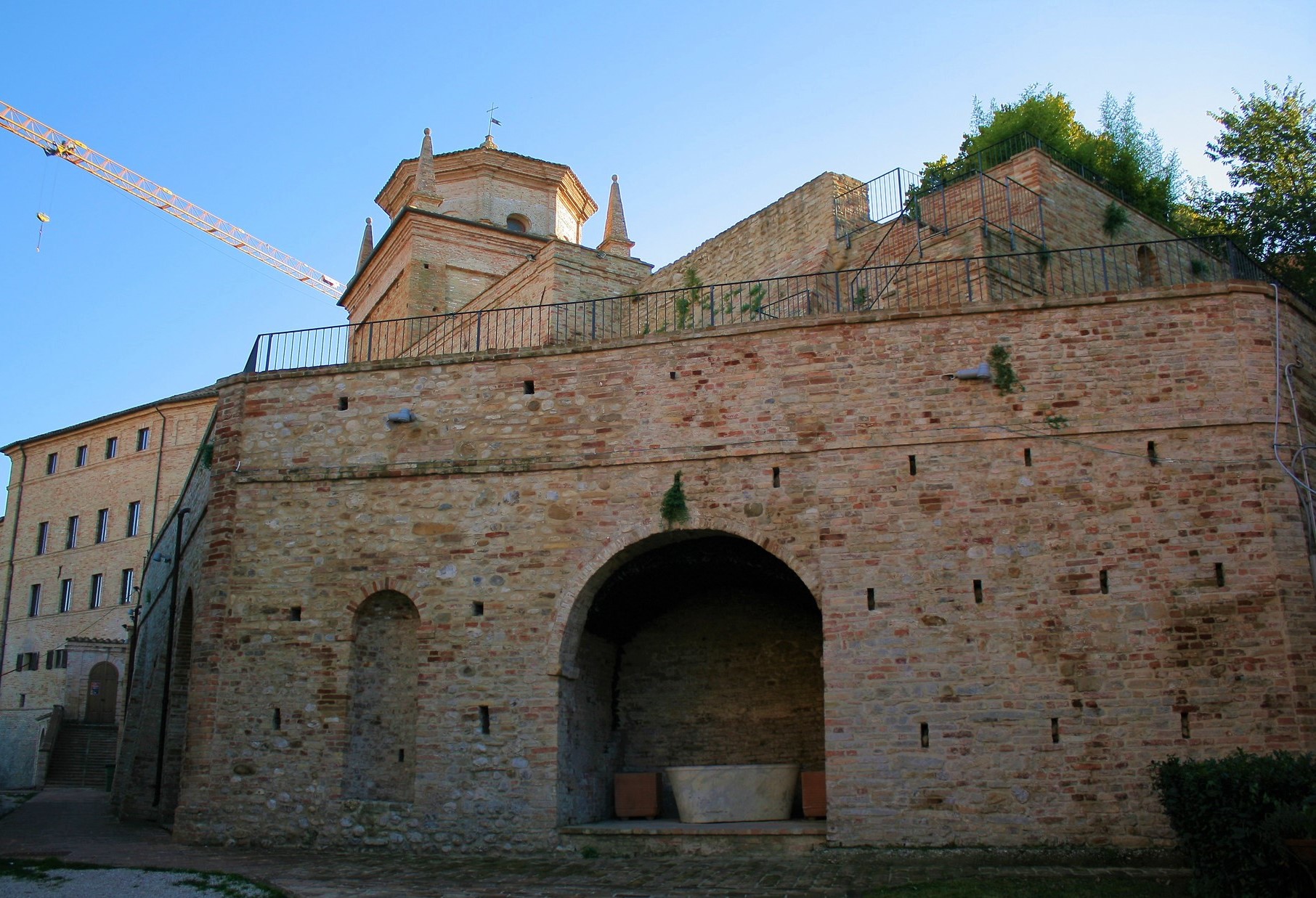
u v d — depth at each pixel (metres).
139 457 52.41
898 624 17.02
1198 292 17.52
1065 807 15.90
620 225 38.97
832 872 15.09
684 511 18.33
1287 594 16.09
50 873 15.95
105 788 37.44
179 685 24.05
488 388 19.92
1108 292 17.80
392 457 19.98
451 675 18.59
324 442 20.41
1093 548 16.80
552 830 17.61
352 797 18.70
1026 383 17.67
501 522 19.12
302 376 20.89
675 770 18.62
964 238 22.12
